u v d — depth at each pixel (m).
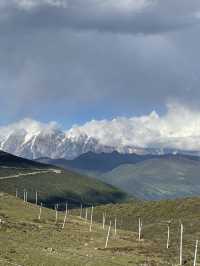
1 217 158.62
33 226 153.50
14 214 178.62
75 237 144.88
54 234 141.38
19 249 90.19
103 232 173.75
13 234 120.69
